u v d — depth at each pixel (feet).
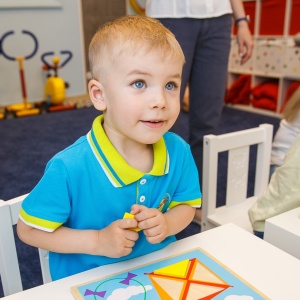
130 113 1.78
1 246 2.21
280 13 10.28
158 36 1.80
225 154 7.62
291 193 2.81
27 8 11.78
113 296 1.70
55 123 10.30
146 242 2.14
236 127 9.82
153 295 1.70
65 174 1.91
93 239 1.90
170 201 2.27
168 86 1.83
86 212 2.04
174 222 2.15
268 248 2.06
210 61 4.69
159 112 1.78
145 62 1.74
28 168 7.22
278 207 2.89
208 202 3.84
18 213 2.25
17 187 6.41
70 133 9.37
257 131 4.01
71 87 13.50
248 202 4.15
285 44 10.31
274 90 10.94
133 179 1.98
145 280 1.81
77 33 13.07
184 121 10.18
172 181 2.21
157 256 2.01
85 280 1.82
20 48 11.97
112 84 1.81
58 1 12.34
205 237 2.18
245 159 4.05
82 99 13.05
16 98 12.30
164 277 1.83
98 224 2.06
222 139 3.74
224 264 1.92
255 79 11.48
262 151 4.14
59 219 1.93
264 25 10.80
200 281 1.79
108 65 1.82
